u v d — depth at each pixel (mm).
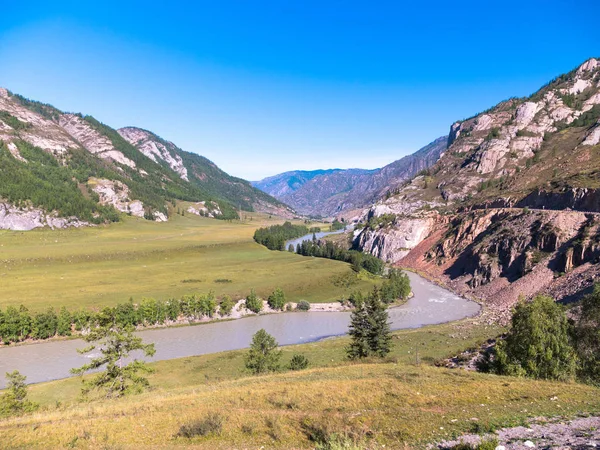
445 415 24859
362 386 33062
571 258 115688
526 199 182875
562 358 38719
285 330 109875
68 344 92750
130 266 184250
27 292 128750
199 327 111688
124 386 47094
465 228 185875
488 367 44188
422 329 101625
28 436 25781
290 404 29422
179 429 25688
